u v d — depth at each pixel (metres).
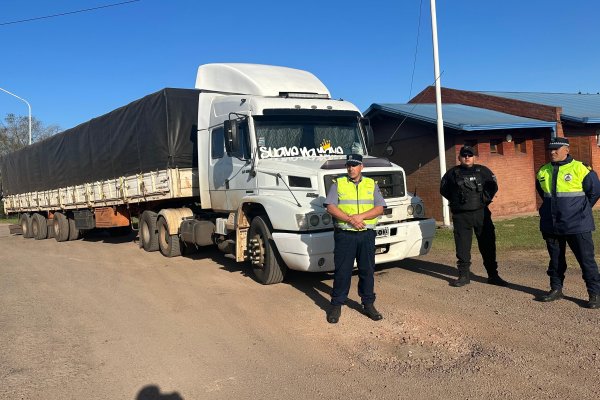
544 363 4.27
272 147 7.81
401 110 16.80
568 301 5.97
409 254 7.21
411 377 4.19
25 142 43.56
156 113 10.53
